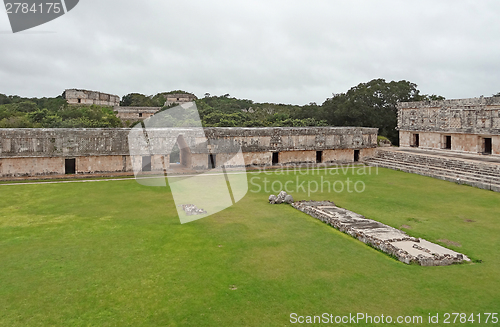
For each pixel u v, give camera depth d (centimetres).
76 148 2398
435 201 1759
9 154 2255
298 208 1611
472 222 1408
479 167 2347
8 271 930
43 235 1215
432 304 786
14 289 834
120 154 2481
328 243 1167
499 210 1588
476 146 2855
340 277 914
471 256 1063
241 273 930
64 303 775
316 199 1797
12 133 2256
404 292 838
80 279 888
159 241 1163
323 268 969
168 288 845
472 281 896
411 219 1448
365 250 1109
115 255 1042
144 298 798
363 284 877
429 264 991
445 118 3097
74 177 2350
